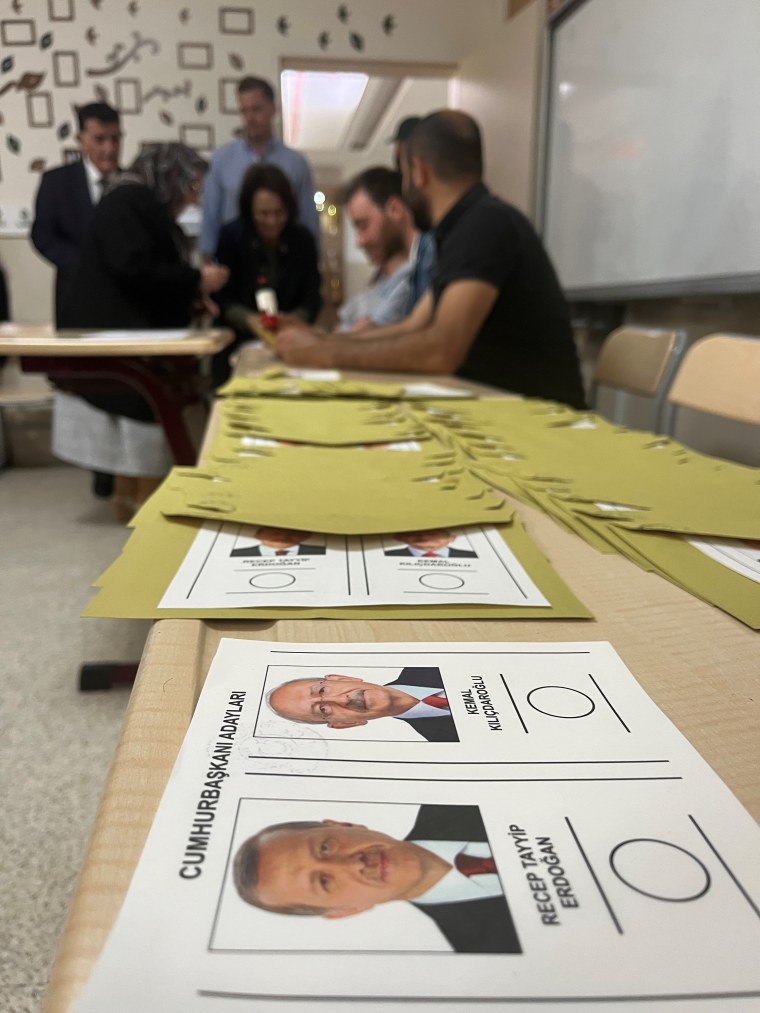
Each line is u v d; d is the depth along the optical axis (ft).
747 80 5.56
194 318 8.58
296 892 0.63
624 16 7.29
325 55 10.57
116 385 5.64
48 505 8.84
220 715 0.89
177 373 5.70
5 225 10.37
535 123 9.35
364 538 1.54
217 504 1.65
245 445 2.40
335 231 19.06
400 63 10.86
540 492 1.87
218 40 10.23
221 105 10.39
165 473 6.92
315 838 0.70
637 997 0.56
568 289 8.84
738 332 6.42
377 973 0.57
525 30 9.39
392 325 6.07
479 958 0.58
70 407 6.82
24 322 10.74
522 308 4.89
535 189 9.54
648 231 7.02
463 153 4.87
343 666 1.02
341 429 2.73
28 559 6.92
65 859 3.18
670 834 0.72
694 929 0.61
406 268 8.26
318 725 0.88
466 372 5.14
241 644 1.07
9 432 10.91
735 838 0.71
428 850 0.69
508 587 1.30
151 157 10.29
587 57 8.11
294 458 2.22
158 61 10.15
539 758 0.83
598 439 2.58
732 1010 0.55
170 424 5.66
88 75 10.09
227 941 0.59
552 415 3.10
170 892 0.63
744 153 5.64
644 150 7.04
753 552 1.48
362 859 0.68
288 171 10.29
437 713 0.91
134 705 0.91
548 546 1.55
